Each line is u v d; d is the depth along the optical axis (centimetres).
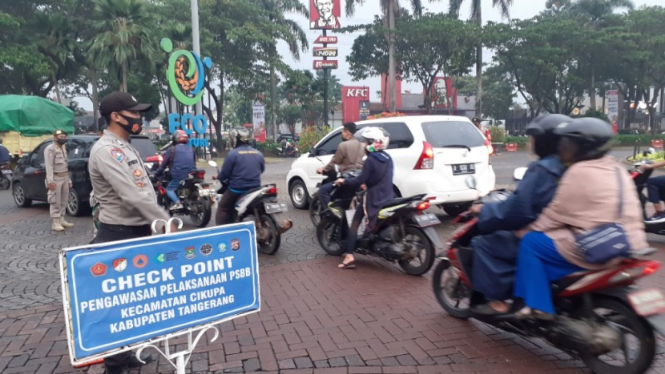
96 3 2905
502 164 2261
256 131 4009
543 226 359
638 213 340
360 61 4144
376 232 624
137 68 3134
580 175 337
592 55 4206
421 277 604
